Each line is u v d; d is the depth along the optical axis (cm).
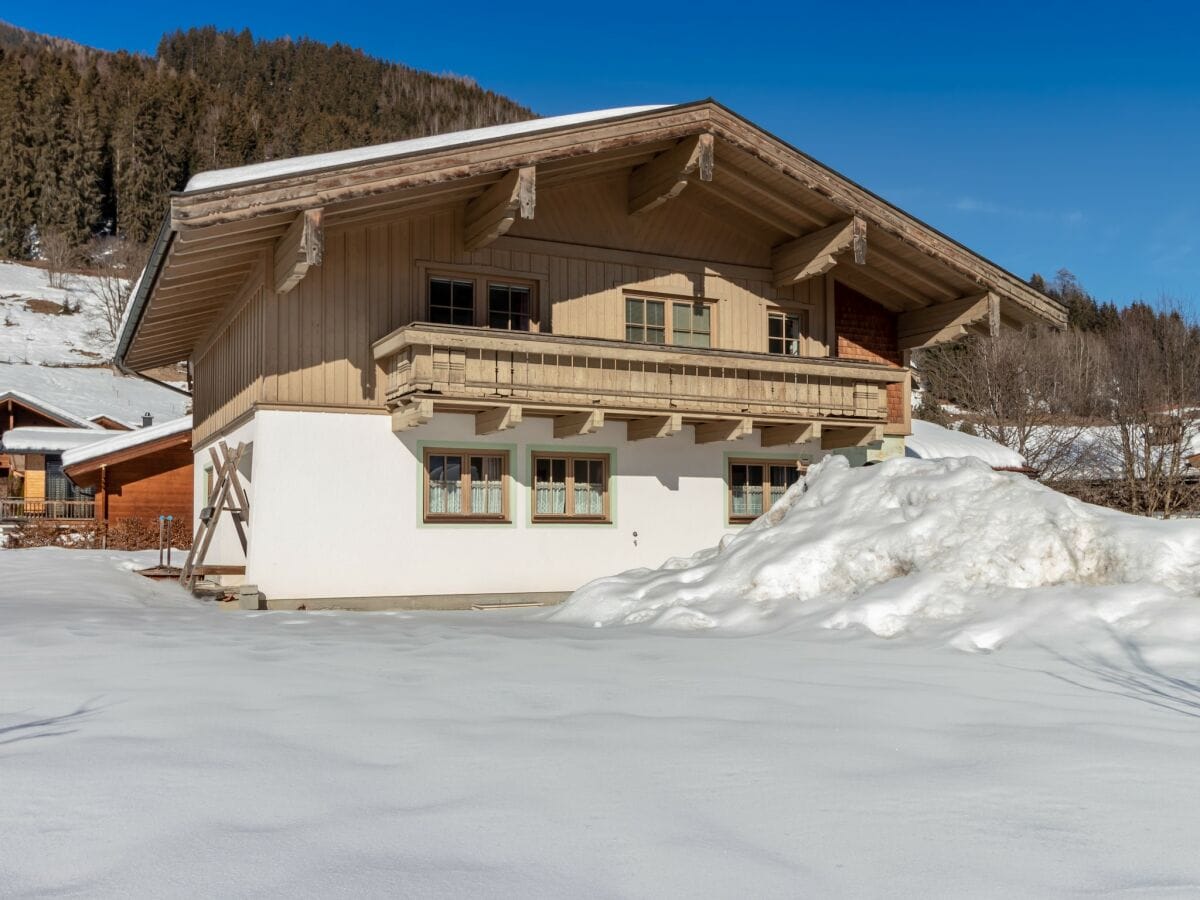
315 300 1338
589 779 365
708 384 1484
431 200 1356
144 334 1719
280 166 1421
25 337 7112
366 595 1345
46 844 288
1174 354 3878
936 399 4519
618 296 1556
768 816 325
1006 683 575
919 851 294
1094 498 3644
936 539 874
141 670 592
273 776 361
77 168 10319
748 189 1557
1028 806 339
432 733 434
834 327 1739
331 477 1335
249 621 982
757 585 912
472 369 1312
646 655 684
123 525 2673
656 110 1380
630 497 1539
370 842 294
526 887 262
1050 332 4372
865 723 467
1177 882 271
